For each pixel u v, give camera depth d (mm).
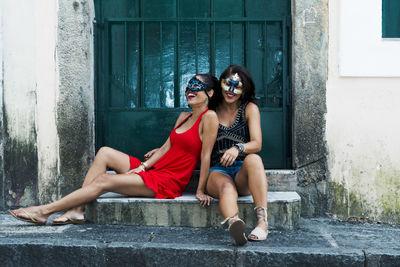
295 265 2568
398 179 3484
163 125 3893
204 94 3227
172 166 3316
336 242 2822
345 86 3510
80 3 3631
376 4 3428
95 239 2801
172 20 3859
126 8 3895
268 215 3135
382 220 3498
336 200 3537
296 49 3559
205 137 3168
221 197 2896
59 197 3648
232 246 2666
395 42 3439
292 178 3578
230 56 3852
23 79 3631
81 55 3637
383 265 2549
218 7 3857
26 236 2861
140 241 2771
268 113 3812
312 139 3547
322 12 3514
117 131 3908
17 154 3656
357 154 3514
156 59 3900
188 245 2680
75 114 3635
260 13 3820
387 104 3480
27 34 3615
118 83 3908
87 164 3660
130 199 3209
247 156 2982
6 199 3682
